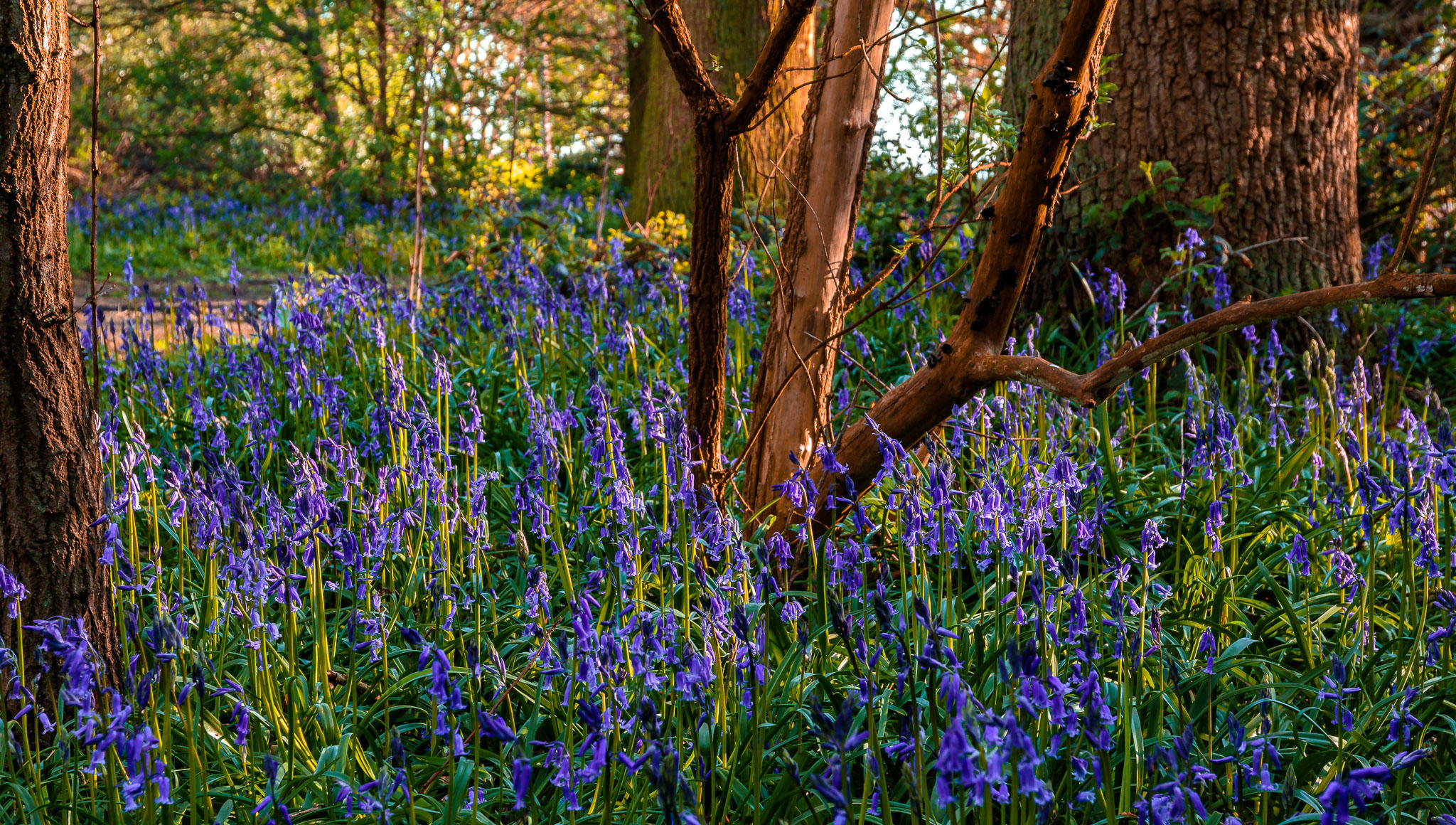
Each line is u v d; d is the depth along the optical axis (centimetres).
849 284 431
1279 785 257
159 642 219
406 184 1534
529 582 280
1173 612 352
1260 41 607
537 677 315
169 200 1795
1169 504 428
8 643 289
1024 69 656
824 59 417
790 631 326
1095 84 349
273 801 211
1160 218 620
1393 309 638
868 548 315
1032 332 466
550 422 377
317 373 513
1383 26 1027
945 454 382
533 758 273
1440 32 947
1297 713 294
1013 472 421
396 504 382
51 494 293
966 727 184
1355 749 284
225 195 1822
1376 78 876
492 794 265
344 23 1661
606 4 1255
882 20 409
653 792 258
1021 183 351
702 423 386
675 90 1088
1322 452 468
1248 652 337
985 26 863
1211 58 610
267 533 309
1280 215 616
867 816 256
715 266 368
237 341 702
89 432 304
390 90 1816
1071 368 611
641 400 401
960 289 666
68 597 297
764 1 1031
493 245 841
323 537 300
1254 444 511
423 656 226
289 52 2114
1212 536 351
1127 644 276
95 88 324
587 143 2056
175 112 2225
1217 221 613
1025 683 197
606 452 357
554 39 1600
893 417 382
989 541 307
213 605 304
